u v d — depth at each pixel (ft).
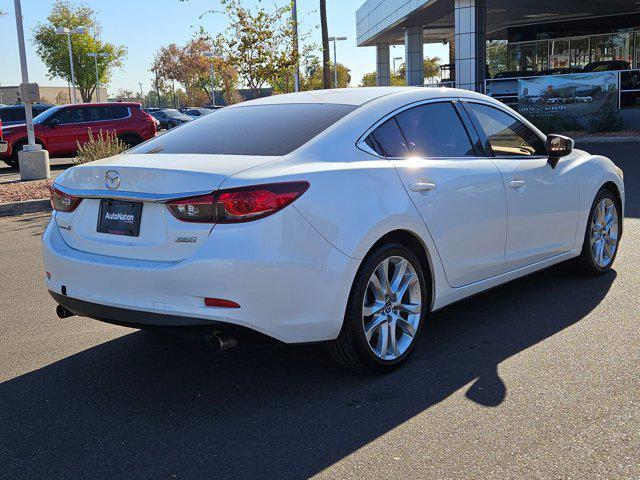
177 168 11.91
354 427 11.29
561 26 122.42
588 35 118.42
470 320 16.49
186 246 11.56
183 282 11.41
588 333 15.15
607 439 10.50
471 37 77.30
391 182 13.19
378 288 13.03
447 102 15.51
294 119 13.94
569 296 17.95
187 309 11.44
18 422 11.93
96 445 11.03
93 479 10.01
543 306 17.25
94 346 15.64
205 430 11.42
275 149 12.79
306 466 10.12
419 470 9.86
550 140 17.13
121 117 68.44
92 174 12.78
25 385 13.51
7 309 18.69
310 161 12.46
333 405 12.16
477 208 14.97
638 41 111.75
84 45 211.20
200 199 11.44
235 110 15.57
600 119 66.08
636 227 25.99
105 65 216.95
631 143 59.31
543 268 17.57
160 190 11.76
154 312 11.72
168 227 11.70
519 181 16.15
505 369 13.39
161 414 12.10
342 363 13.20
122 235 12.36
